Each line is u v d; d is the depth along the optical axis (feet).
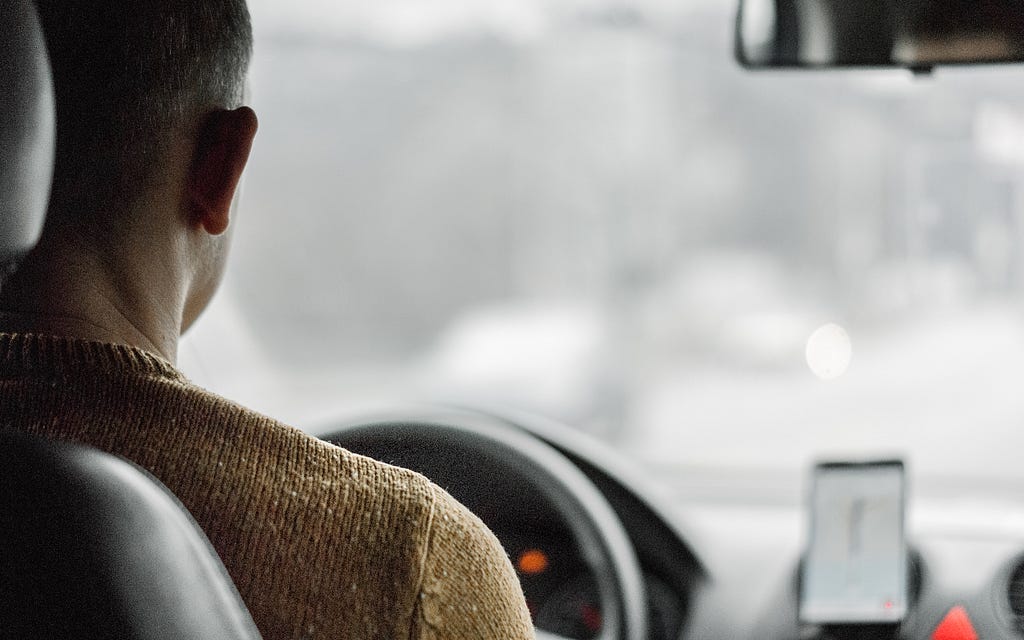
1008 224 17.93
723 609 6.40
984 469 7.41
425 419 5.36
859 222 25.13
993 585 6.02
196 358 9.13
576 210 30.71
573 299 30.42
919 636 5.97
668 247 29.91
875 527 6.25
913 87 17.79
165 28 2.52
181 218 2.63
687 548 6.54
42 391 2.39
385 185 32.35
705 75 28.48
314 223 33.78
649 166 29.73
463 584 2.32
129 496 2.15
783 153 28.09
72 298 2.50
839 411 21.98
